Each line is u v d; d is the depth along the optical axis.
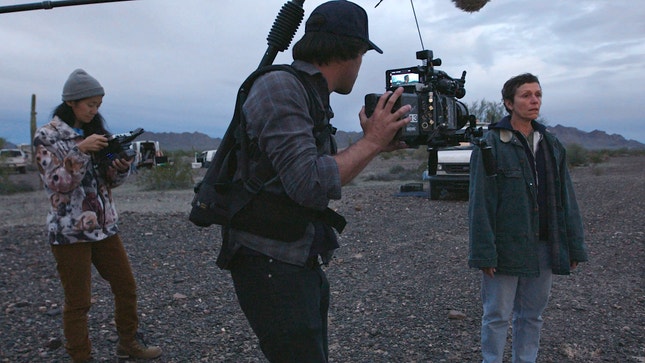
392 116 1.83
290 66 1.89
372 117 1.86
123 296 3.72
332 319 4.63
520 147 3.09
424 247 7.48
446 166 12.01
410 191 13.89
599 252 7.01
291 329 1.89
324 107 1.93
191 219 1.96
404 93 1.91
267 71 1.87
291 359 1.92
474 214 3.05
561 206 3.13
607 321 4.46
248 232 1.90
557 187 3.14
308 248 1.91
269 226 1.86
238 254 1.94
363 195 13.97
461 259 6.69
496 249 3.06
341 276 6.05
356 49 1.94
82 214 3.45
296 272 1.90
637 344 3.97
